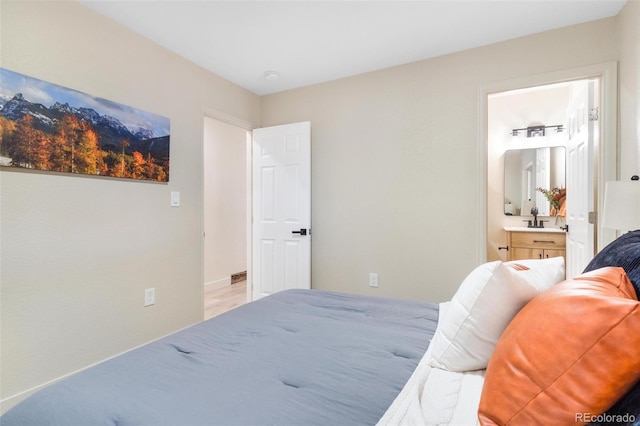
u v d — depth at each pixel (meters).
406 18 2.25
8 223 1.75
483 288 0.96
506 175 3.99
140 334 2.43
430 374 0.96
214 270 4.53
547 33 2.41
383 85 3.03
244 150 5.15
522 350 0.69
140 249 2.43
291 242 3.39
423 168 2.87
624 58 2.10
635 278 0.79
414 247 2.91
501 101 4.00
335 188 3.28
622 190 1.62
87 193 2.10
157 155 2.54
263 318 1.44
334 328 1.31
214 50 2.68
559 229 3.50
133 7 2.11
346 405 0.79
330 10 2.16
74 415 0.78
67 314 2.00
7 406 1.74
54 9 1.92
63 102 1.96
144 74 2.46
